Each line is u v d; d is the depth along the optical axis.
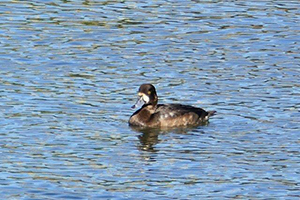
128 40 31.88
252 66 29.56
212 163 21.91
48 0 35.94
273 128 24.33
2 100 25.92
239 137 23.77
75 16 34.22
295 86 27.73
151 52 30.77
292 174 21.25
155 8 35.31
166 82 28.02
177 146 23.19
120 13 34.66
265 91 27.28
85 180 20.70
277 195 20.08
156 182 20.70
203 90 27.39
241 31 32.97
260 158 22.25
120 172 21.23
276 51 31.05
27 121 24.38
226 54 30.69
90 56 30.23
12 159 21.77
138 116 24.83
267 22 33.94
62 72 28.67
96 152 22.48
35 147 22.61
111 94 26.86
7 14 34.19
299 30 33.12
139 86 27.61
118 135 23.91
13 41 31.45
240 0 36.53
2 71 28.50
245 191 20.27
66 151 22.45
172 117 24.91
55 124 24.31
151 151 22.72
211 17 34.41
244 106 26.08
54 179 20.69
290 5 35.94
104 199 19.72
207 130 24.42
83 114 25.20
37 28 32.84
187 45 31.48
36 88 27.08
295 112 25.52
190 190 20.27
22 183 20.41
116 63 29.64
